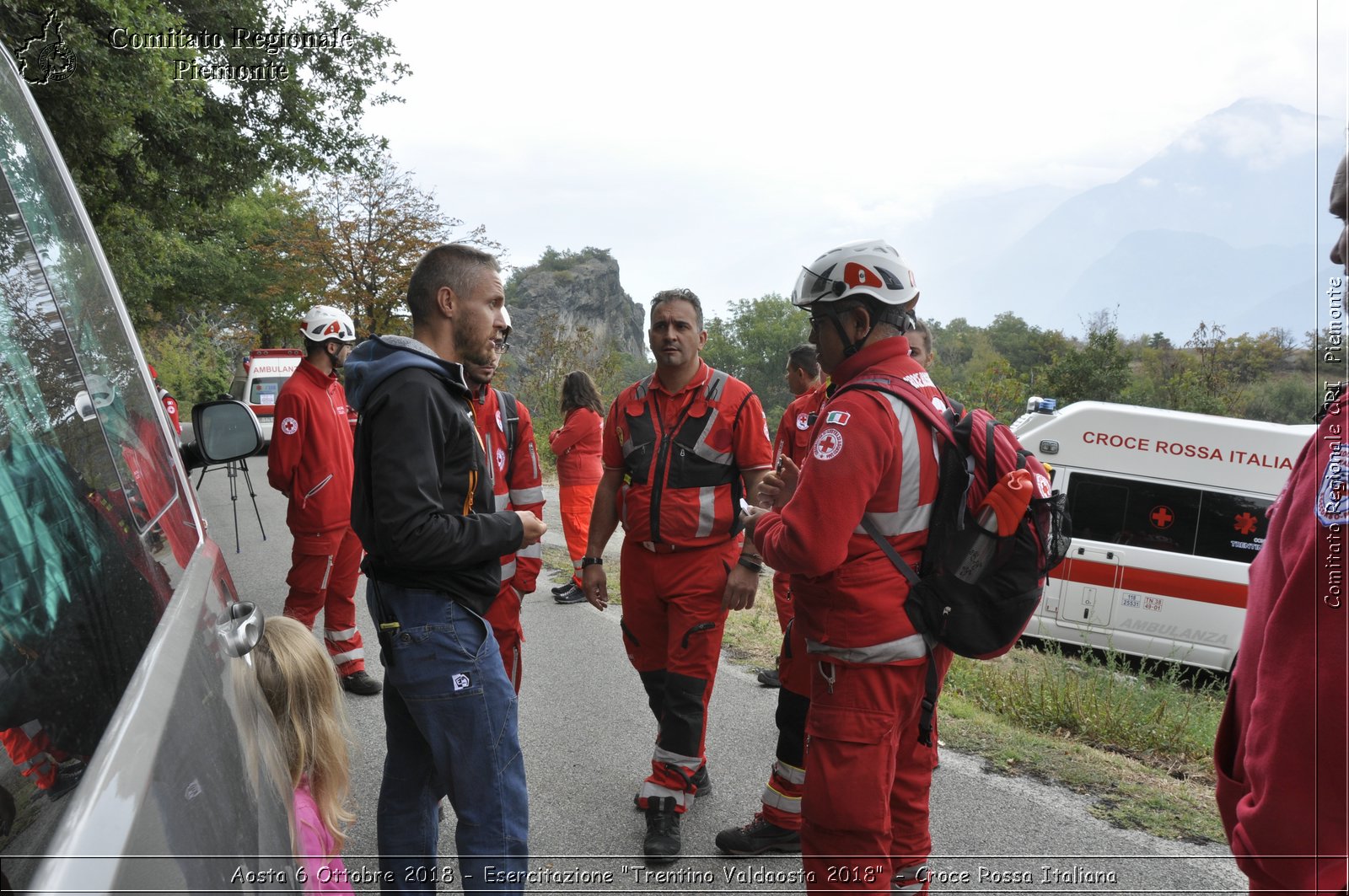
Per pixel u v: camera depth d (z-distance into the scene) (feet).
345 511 15.20
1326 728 3.98
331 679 7.11
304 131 56.80
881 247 7.58
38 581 3.20
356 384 7.54
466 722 7.44
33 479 3.50
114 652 3.35
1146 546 31.71
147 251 63.82
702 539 10.98
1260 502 30.99
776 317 253.44
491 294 8.20
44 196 4.77
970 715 15.58
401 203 87.71
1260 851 4.28
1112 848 10.78
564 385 23.38
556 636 20.06
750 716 15.34
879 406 7.06
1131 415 32.09
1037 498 6.98
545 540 32.32
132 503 4.43
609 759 13.46
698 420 11.05
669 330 11.07
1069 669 18.90
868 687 7.16
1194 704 18.34
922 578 7.12
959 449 7.14
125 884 2.36
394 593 7.49
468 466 7.60
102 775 2.59
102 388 4.70
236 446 8.28
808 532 6.86
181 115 44.88
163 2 42.73
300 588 15.14
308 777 6.90
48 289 4.33
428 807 8.36
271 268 95.86
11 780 2.68
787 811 10.68
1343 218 3.82
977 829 11.27
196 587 4.56
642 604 11.54
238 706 4.23
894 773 7.39
